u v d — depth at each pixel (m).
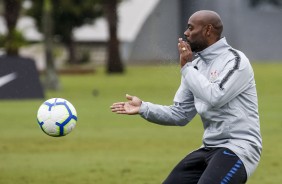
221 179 15.83
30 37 120.44
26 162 30.11
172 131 39.97
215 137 16.50
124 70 99.44
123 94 63.97
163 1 115.62
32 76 57.44
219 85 15.87
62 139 36.81
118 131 39.94
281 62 131.62
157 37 112.88
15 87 56.81
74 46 116.75
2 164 29.66
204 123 16.78
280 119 45.03
